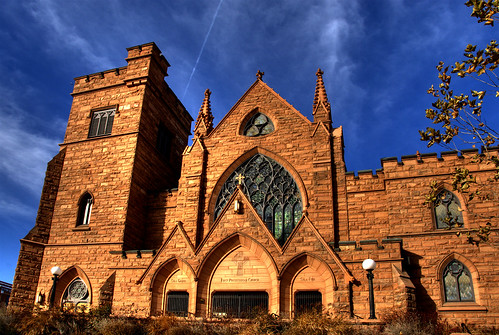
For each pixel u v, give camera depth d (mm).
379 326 21828
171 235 30000
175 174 44500
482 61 16094
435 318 25094
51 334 24719
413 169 31016
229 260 28562
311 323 21281
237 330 22703
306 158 34312
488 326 25500
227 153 36500
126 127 38844
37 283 34531
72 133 40625
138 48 41938
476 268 27328
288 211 33250
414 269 28375
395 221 30062
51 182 37938
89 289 33312
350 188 32594
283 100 37062
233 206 29547
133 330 23984
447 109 17422
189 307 27938
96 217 35812
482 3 15148
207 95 40438
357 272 26234
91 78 42594
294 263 27328
